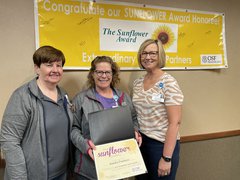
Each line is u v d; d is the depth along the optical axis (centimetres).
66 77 176
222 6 222
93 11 176
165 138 150
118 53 187
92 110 144
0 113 162
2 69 160
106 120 139
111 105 150
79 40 175
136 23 190
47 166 128
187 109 219
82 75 180
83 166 144
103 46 182
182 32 206
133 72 196
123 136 142
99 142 137
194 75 217
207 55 217
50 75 129
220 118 234
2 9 156
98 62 146
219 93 230
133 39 190
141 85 164
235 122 242
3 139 120
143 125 158
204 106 225
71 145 146
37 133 124
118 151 138
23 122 121
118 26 185
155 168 158
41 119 125
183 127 219
